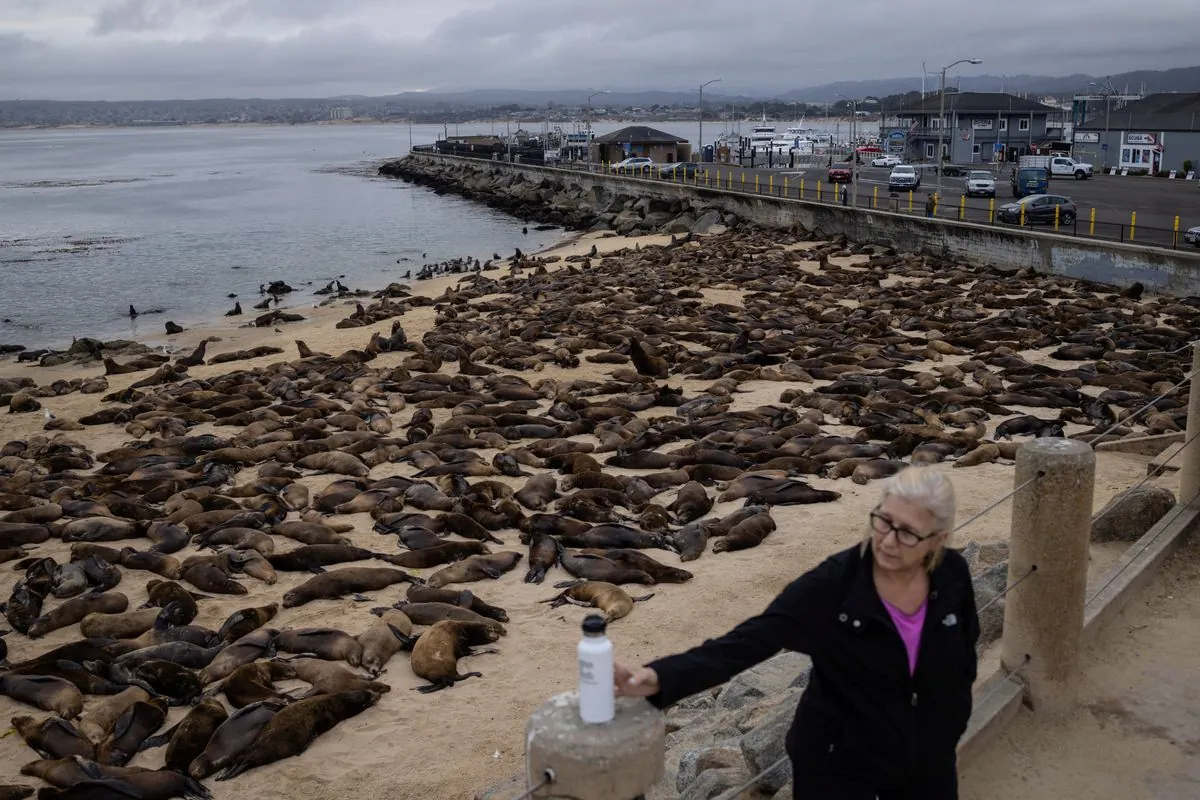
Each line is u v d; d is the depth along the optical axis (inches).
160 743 411.8
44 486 753.6
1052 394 855.1
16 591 554.3
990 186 2349.9
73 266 2319.1
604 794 137.9
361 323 1493.6
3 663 484.4
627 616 504.4
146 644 487.2
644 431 792.3
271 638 482.0
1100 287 1422.2
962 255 1728.6
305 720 411.8
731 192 2476.6
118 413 984.3
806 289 1524.4
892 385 914.7
